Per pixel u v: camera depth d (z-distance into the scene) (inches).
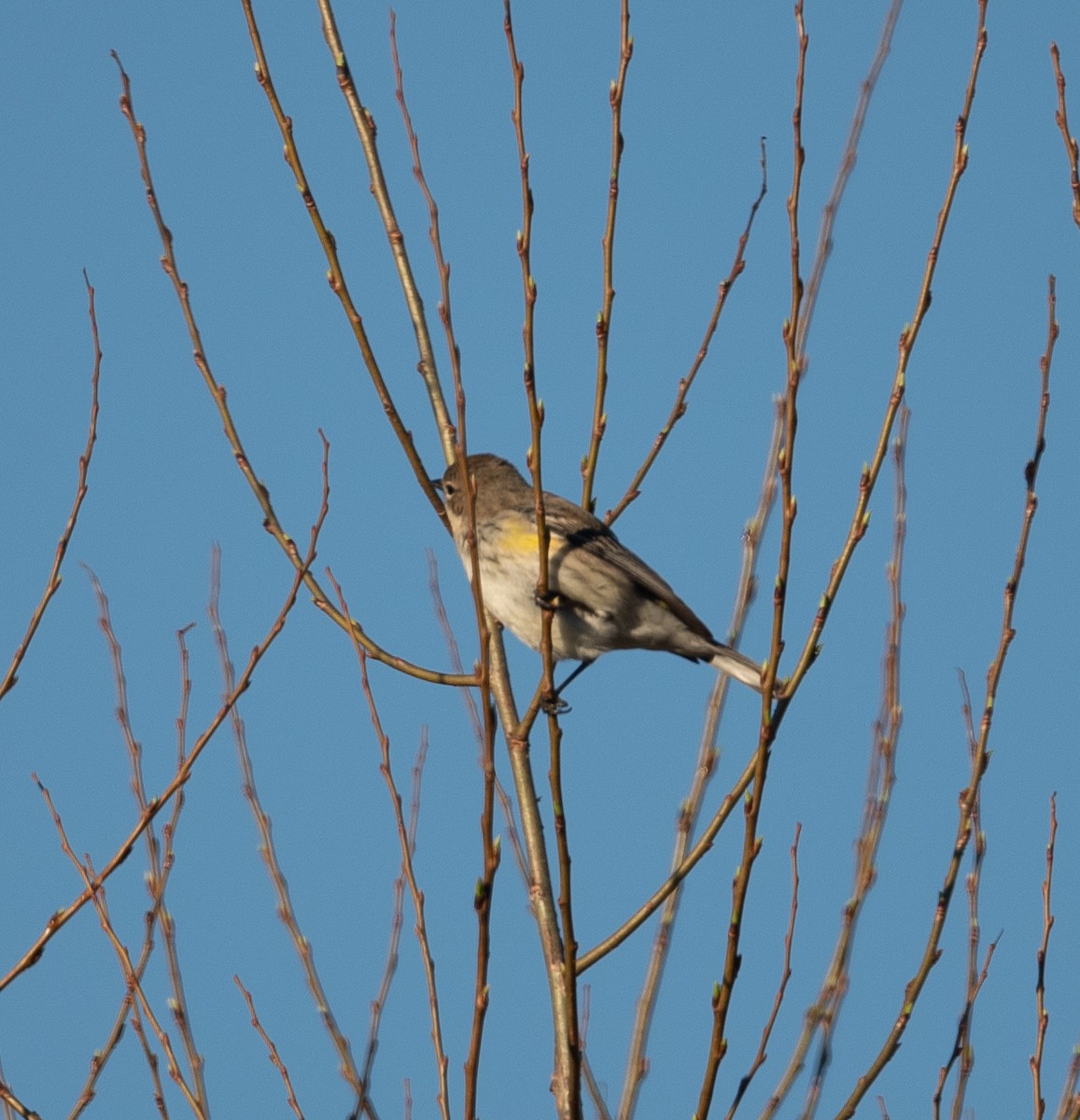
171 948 450.3
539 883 471.2
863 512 399.2
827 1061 434.0
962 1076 409.1
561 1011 422.0
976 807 426.9
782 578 375.9
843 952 449.1
